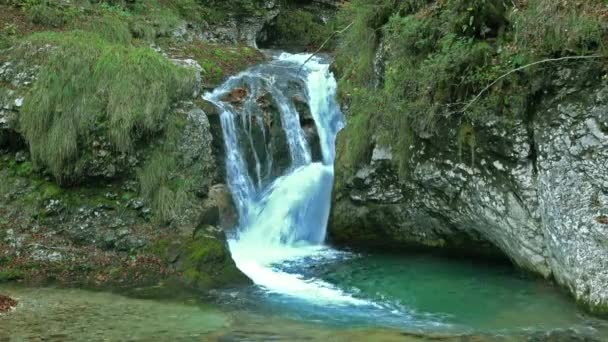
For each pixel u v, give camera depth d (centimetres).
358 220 923
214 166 907
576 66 664
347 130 940
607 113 638
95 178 832
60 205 817
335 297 712
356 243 941
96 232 806
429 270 815
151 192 835
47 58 862
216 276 754
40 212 810
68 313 634
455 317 646
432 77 751
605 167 638
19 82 856
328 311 664
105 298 687
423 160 810
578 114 657
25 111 827
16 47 890
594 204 645
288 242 922
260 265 833
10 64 873
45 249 782
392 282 767
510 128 705
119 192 836
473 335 586
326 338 577
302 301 697
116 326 598
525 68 684
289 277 786
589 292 636
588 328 601
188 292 715
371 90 920
